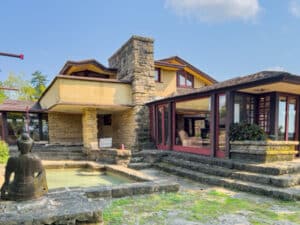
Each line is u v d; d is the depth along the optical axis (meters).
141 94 12.84
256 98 9.00
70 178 8.23
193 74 18.12
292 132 9.05
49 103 12.92
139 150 12.02
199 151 9.32
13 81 27.92
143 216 4.06
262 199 5.08
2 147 8.78
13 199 3.49
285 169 5.95
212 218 3.98
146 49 13.15
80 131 15.45
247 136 7.34
